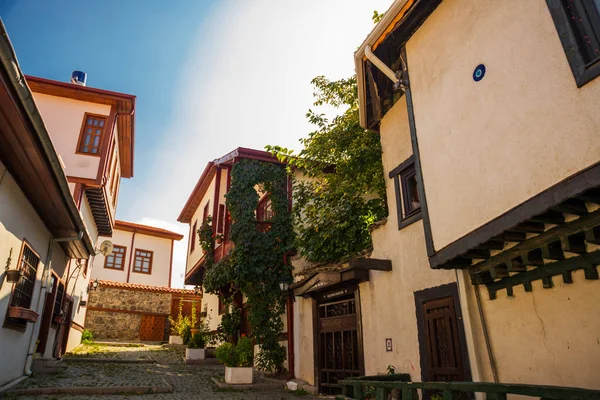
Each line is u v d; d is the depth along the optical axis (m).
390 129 7.87
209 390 8.94
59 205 7.84
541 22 3.90
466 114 4.80
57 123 12.96
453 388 3.49
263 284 11.47
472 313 5.23
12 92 4.81
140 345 17.69
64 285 11.98
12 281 6.72
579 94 3.45
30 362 8.61
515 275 4.67
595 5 3.52
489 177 4.36
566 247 3.84
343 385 5.25
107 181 13.98
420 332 6.18
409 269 6.65
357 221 9.09
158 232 27.56
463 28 5.00
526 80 4.00
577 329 3.98
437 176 5.23
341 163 9.98
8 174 6.44
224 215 13.77
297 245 11.12
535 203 3.73
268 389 9.36
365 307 7.74
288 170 11.01
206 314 18.53
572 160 3.45
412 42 6.05
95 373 9.88
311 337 9.63
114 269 25.66
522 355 4.52
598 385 3.74
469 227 4.58
